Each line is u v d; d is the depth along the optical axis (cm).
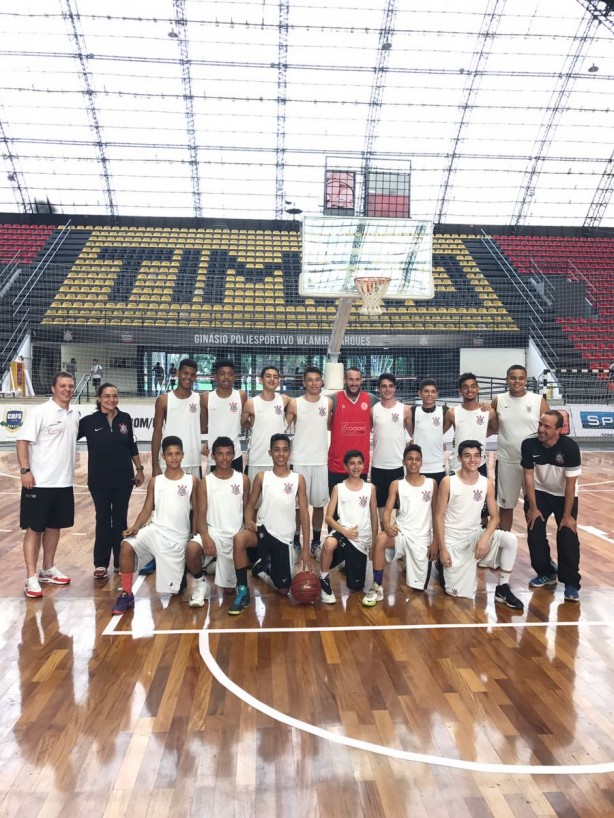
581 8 1559
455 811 201
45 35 1578
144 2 1526
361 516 403
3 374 1446
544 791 211
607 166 1928
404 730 247
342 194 1137
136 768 222
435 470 491
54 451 404
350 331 1641
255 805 203
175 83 1691
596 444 1308
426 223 978
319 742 238
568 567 396
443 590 414
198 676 292
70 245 1931
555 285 1867
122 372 1711
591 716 259
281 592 404
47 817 198
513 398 446
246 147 1841
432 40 1623
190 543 381
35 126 1766
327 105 1756
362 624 356
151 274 1848
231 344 1588
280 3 1538
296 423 468
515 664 306
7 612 373
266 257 1952
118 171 1880
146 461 1038
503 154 1888
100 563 437
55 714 258
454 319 1747
